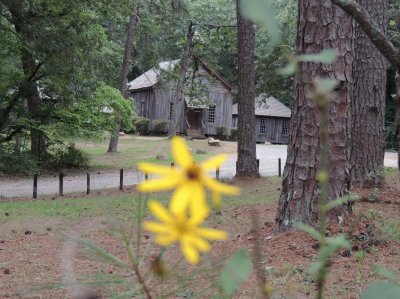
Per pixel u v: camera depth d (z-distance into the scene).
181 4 27.19
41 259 5.75
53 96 19.34
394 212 7.82
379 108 10.50
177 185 0.67
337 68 5.95
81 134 21.02
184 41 32.09
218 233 0.67
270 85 29.75
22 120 18.77
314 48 5.88
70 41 16.56
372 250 5.28
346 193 6.14
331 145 6.05
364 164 10.26
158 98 42.16
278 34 0.83
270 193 11.85
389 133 27.34
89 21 17.31
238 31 15.26
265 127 47.69
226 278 0.77
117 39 29.72
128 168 21.80
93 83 18.44
